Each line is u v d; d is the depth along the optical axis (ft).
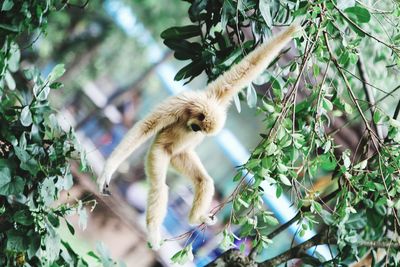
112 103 56.49
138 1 58.29
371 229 26.11
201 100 21.54
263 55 21.80
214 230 43.91
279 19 24.25
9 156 22.58
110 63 58.54
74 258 24.58
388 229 26.03
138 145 21.21
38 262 23.11
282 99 20.72
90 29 57.41
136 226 46.88
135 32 58.85
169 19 58.90
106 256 23.94
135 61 59.06
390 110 33.65
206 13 23.40
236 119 52.13
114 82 58.85
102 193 20.35
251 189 19.93
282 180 19.49
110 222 45.98
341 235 24.34
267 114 21.17
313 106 22.08
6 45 23.70
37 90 23.03
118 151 20.90
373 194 25.93
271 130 19.80
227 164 51.13
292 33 21.66
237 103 22.04
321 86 20.66
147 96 58.08
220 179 51.06
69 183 23.62
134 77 58.90
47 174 22.65
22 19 23.71
